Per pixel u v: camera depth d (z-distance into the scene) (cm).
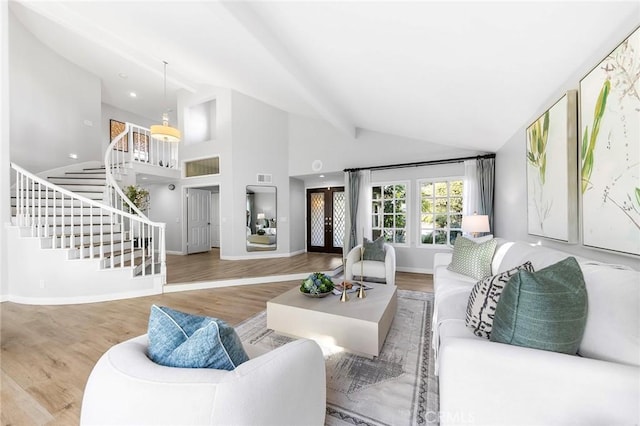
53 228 344
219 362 89
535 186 237
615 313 97
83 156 542
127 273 366
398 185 525
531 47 154
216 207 792
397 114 356
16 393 166
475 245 264
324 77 286
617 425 83
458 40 163
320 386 121
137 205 535
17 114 429
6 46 347
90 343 233
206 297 366
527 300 101
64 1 307
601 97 143
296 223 693
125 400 76
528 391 93
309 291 242
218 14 181
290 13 184
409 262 511
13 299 343
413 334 240
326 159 604
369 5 151
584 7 120
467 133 355
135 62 489
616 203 133
